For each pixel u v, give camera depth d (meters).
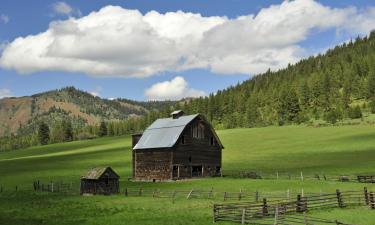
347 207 43.78
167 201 52.06
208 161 87.25
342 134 147.00
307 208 42.12
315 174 75.12
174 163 81.62
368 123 171.25
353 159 99.12
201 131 87.25
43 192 68.88
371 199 43.44
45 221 38.78
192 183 73.06
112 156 137.50
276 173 83.25
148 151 85.56
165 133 86.00
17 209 48.31
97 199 56.84
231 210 38.06
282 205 39.97
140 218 38.72
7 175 105.62
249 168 96.06
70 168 113.38
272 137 159.50
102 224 36.12
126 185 76.88
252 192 55.28
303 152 118.94
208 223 36.09
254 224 35.53
